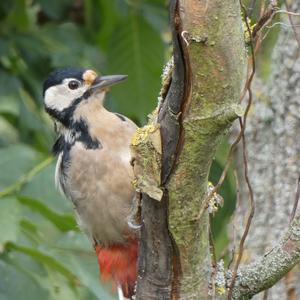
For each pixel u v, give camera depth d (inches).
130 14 515.8
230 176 434.0
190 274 308.7
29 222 426.9
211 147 286.8
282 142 402.3
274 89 404.8
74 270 429.1
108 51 514.3
